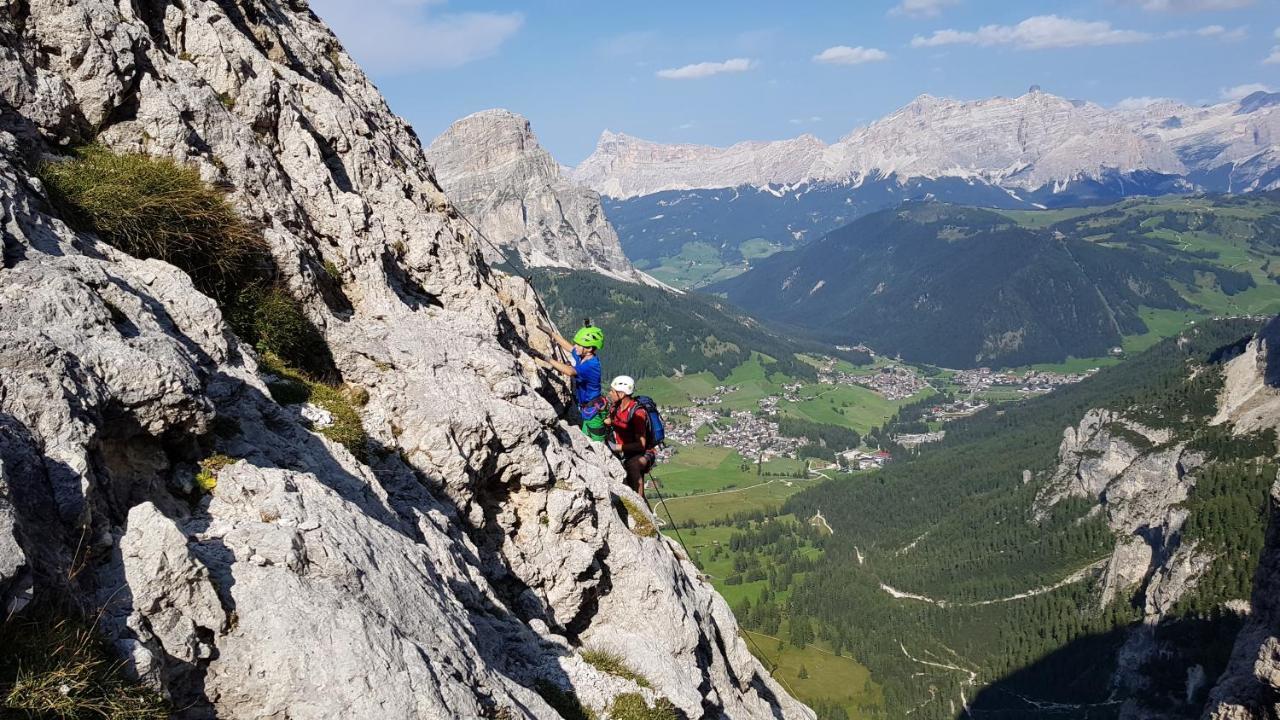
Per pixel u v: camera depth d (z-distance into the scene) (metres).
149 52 15.75
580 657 13.50
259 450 10.29
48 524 6.61
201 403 8.91
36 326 7.84
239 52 19.50
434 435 14.54
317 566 8.28
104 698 5.96
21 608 5.85
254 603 7.41
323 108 21.81
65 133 13.26
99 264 10.16
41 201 10.95
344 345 15.43
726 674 18.58
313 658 7.24
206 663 7.04
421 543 11.69
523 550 15.43
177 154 14.77
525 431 15.74
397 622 8.47
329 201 18.89
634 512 18.64
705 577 22.66
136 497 8.02
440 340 17.44
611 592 16.44
